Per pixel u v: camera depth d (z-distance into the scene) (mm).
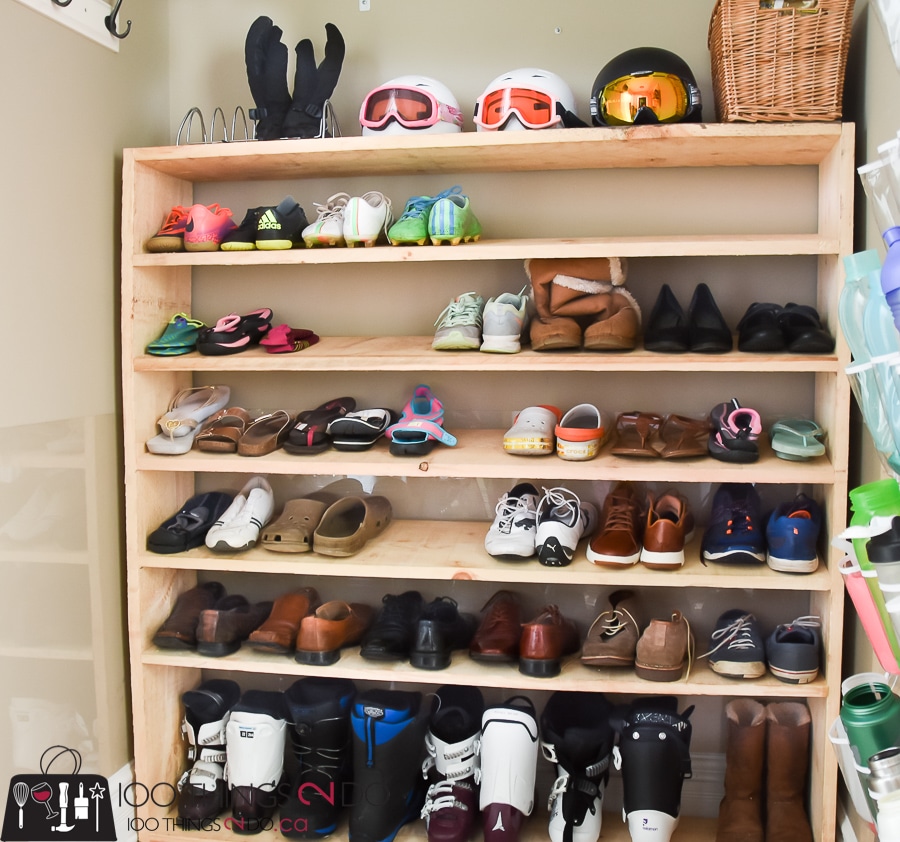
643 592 2178
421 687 2295
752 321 1885
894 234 974
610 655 1888
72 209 1860
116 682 2059
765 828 1939
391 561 1956
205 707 2113
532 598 2217
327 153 1890
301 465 1945
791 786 1918
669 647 1854
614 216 2098
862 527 1004
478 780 2029
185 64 2236
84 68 1891
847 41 1735
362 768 1925
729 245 1777
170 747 2146
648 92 1818
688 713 1973
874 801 1120
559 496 2031
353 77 2174
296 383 2262
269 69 2035
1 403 1650
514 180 2121
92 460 1954
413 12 2146
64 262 1837
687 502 2059
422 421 1949
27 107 1708
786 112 1748
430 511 2268
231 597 2180
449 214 1835
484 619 2053
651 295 2115
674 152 1895
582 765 1931
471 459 1925
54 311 1808
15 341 1688
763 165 2039
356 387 2242
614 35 2088
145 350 2035
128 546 2004
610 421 2160
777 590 2131
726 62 1752
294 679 2303
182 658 2010
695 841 1998
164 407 2131
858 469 1922
